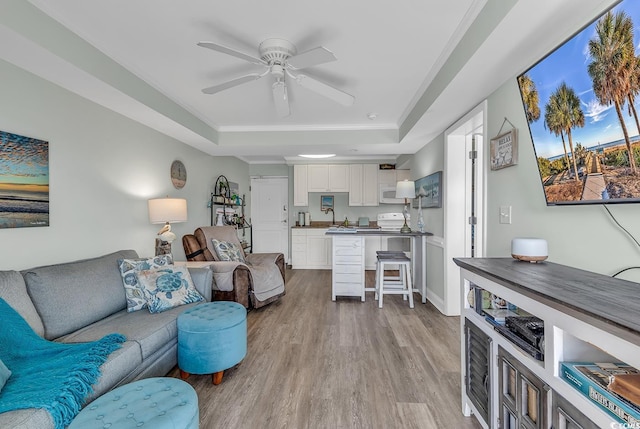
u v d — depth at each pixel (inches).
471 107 104.9
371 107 132.1
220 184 205.0
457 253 135.1
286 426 67.0
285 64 80.9
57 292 76.1
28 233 83.8
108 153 111.0
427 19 71.1
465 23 71.2
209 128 154.7
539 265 61.3
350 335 115.5
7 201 78.2
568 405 38.1
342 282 160.4
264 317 135.5
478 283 62.8
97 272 88.7
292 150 178.9
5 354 58.8
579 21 56.2
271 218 274.8
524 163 74.9
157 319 85.0
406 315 137.8
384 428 66.5
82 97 100.1
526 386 47.3
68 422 49.8
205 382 84.1
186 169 164.6
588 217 55.3
